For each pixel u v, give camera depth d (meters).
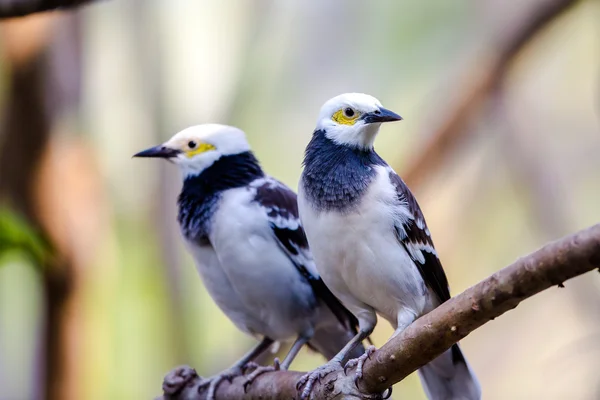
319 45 14.84
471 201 15.01
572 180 15.73
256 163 9.23
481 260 15.02
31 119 10.92
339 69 14.89
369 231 7.28
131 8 13.97
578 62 15.59
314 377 6.95
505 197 14.98
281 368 8.71
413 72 15.12
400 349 5.94
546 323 15.45
